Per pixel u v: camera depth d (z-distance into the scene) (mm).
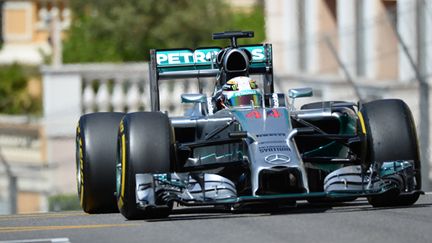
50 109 88062
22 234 31109
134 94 89125
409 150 33844
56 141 88188
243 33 39438
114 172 37000
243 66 37719
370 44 74062
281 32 89875
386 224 30234
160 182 32594
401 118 34062
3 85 109250
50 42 94250
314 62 83375
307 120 36969
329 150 37656
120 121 37500
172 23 99625
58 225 33406
